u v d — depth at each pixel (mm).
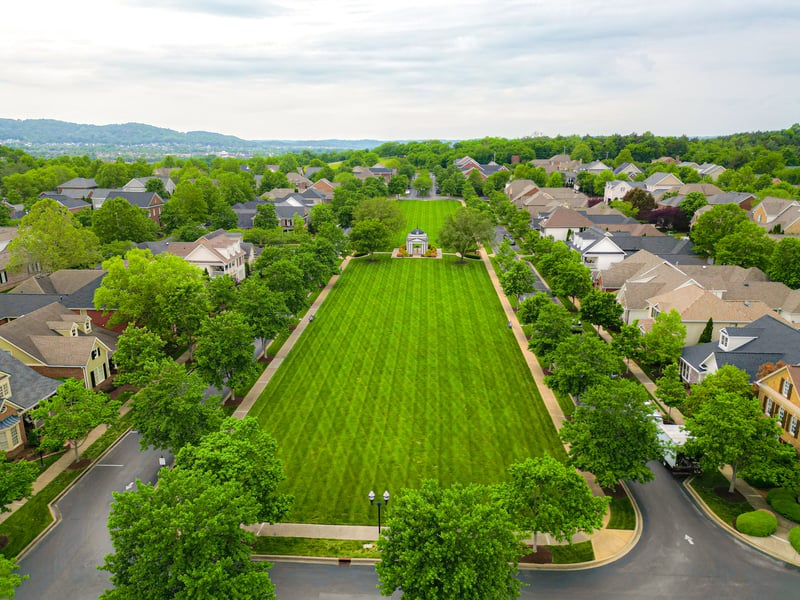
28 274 99562
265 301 64625
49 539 37312
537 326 60875
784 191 139125
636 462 38562
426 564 27000
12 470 36688
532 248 118688
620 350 60094
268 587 27812
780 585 32906
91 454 47250
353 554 35469
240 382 53281
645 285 76062
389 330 75188
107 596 26703
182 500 28875
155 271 68125
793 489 37469
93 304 72938
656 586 32875
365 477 43438
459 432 49781
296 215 142250
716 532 37594
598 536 37219
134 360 56750
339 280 101000
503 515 28906
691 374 57750
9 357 51781
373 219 119562
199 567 26312
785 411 45625
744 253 90125
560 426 50750
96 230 107125
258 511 32312
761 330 56438
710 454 39125
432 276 103375
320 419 52156
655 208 143750
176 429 41438
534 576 33656
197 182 152125
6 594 26172
